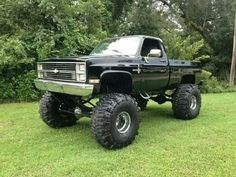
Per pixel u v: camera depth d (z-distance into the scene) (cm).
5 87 966
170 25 2045
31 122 674
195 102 720
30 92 984
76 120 652
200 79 781
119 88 569
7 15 1063
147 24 1789
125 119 507
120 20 1828
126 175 393
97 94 543
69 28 1106
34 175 393
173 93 716
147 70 585
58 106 612
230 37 2036
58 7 1098
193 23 2138
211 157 451
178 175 392
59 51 1037
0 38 1005
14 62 951
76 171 405
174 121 691
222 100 1043
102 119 477
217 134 575
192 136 562
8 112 781
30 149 490
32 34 1053
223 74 2089
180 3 2064
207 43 2102
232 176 389
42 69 562
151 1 1891
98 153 471
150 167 416
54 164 427
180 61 695
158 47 642
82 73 483
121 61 535
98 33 1237
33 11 1083
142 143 521
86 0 1290
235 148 491
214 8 2081
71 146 505
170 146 503
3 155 462
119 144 489
